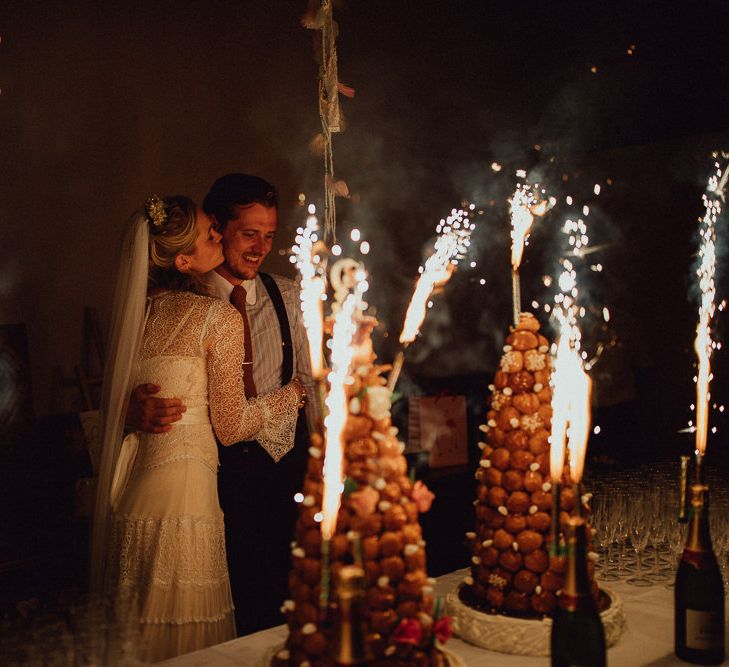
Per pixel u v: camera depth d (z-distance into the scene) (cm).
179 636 246
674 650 164
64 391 424
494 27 631
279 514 318
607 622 165
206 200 321
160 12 461
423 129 594
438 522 448
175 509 248
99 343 427
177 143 469
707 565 158
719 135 613
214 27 484
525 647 160
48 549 352
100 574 254
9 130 407
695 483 161
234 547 307
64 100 425
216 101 486
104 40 440
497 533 167
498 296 633
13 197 409
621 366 600
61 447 393
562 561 163
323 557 122
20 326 398
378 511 133
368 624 132
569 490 166
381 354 568
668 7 614
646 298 662
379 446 138
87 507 360
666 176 645
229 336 256
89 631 136
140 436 256
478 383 595
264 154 508
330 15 193
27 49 412
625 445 600
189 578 248
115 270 445
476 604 173
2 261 405
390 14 574
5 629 135
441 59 604
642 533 210
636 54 634
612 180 665
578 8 650
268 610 318
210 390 256
